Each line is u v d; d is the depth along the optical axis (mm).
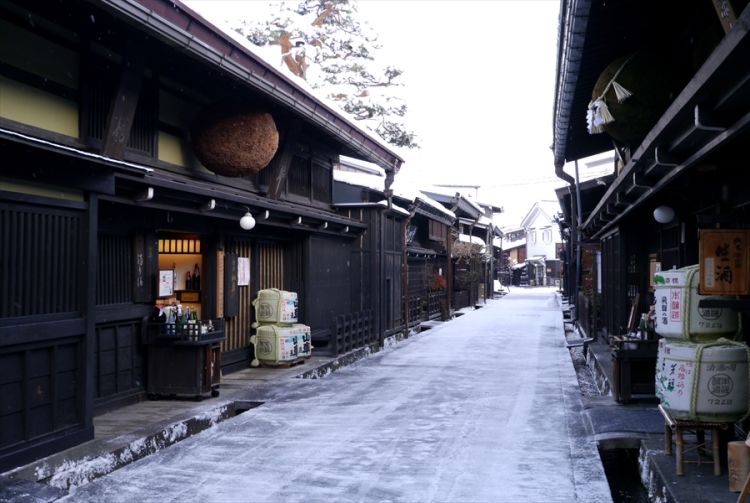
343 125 12695
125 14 6141
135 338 8766
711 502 4676
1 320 5426
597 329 17344
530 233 87062
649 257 12430
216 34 7574
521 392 10070
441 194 29062
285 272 13922
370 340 15789
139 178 7301
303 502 5172
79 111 7219
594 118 7266
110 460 6156
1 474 5258
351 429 7645
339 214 16594
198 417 7926
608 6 7047
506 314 28531
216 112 9344
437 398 9594
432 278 26656
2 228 5492
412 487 5523
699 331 5492
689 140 5094
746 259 5328
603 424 7352
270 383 10508
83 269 6348
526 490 5414
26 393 5645
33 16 6590
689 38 7426
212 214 9555
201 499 5258
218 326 9750
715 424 5336
